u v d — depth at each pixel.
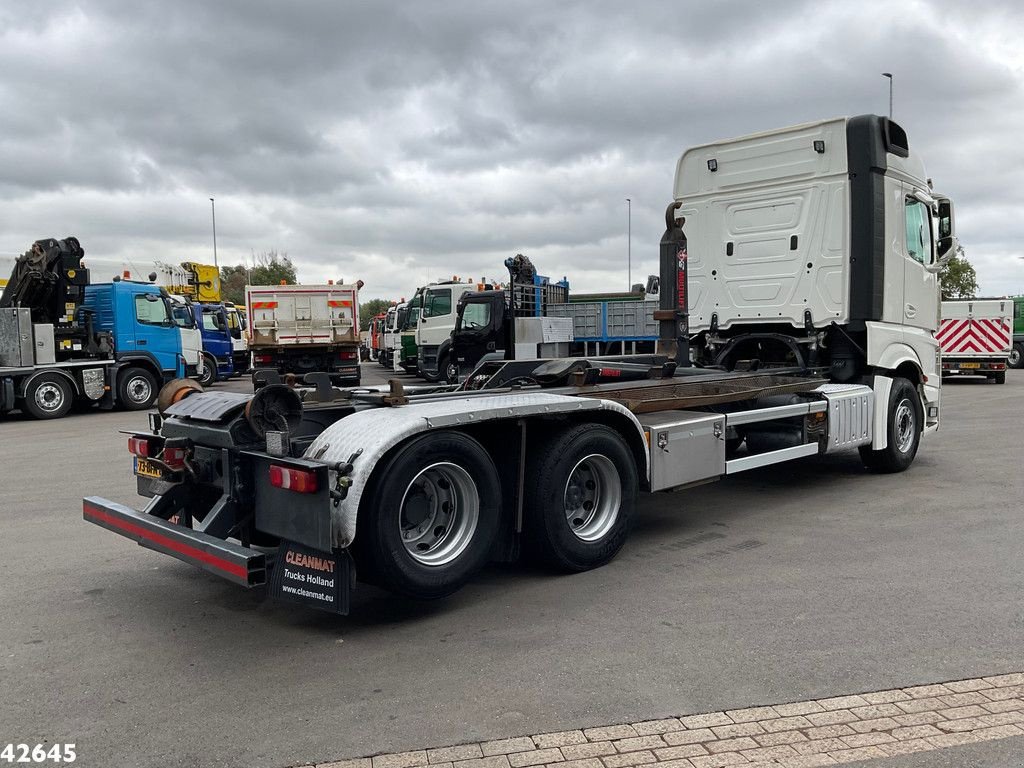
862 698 3.33
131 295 16.97
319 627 4.29
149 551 5.81
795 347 8.08
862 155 7.53
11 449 11.29
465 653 3.88
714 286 8.59
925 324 8.67
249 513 4.34
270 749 3.02
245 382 27.67
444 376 20.91
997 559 5.24
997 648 3.82
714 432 6.00
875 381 7.92
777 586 4.78
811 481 8.04
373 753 2.97
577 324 21.45
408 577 4.08
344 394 4.95
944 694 3.35
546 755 2.93
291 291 20.97
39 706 3.40
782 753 2.92
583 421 5.09
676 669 3.64
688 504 7.08
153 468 4.61
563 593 4.73
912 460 8.59
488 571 5.21
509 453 4.76
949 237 8.95
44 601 4.74
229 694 3.49
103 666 3.81
